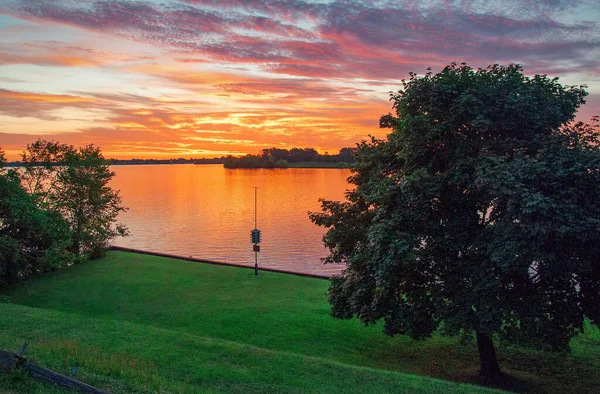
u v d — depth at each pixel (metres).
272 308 26.73
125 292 29.39
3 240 29.22
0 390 10.02
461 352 22.28
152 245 63.75
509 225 14.97
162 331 19.09
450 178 16.31
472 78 17.20
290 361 16.33
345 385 14.50
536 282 17.39
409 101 17.70
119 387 11.77
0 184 31.47
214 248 61.69
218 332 22.94
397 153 18.52
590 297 17.05
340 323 24.88
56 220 35.41
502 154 16.39
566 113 17.28
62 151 39.78
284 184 188.50
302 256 56.88
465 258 17.59
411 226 17.42
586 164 14.59
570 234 13.98
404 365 20.59
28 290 29.66
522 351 22.41
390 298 18.83
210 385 14.10
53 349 14.14
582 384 18.81
